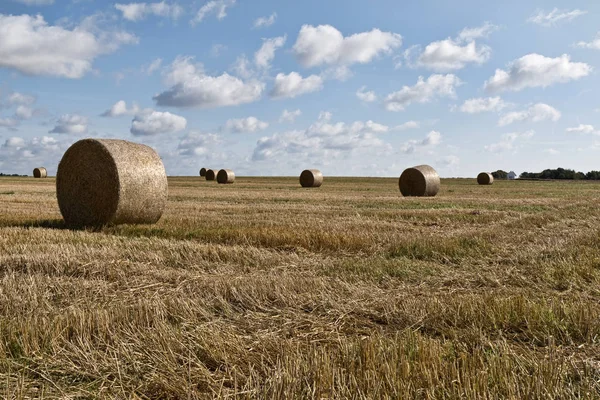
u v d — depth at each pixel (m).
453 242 10.38
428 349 4.27
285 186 48.09
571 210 19.61
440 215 17.12
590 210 19.53
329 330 5.32
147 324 5.24
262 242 11.14
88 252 9.06
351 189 41.97
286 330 5.24
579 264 8.07
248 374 4.11
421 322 5.44
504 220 15.84
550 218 15.77
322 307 6.10
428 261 9.30
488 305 5.68
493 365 3.89
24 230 12.16
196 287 6.90
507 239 11.25
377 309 6.01
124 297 6.51
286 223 14.20
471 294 6.38
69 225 14.71
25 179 62.47
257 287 6.67
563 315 5.38
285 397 3.53
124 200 14.13
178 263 8.76
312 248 10.55
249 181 70.00
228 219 15.38
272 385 3.71
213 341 4.64
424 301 6.10
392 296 6.53
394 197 29.00
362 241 10.77
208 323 5.31
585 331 5.05
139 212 14.52
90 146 14.46
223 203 23.16
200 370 4.12
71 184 14.75
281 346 4.57
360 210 19.11
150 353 4.47
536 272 7.89
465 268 8.50
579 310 5.35
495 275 7.89
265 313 5.90
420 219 16.30
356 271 8.15
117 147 14.42
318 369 3.80
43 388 3.76
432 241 10.53
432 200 25.89
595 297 6.52
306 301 6.32
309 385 3.69
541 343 4.85
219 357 4.39
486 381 3.60
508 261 8.99
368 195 31.48
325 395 3.56
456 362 4.09
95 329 5.02
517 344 4.82
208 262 8.81
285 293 6.51
